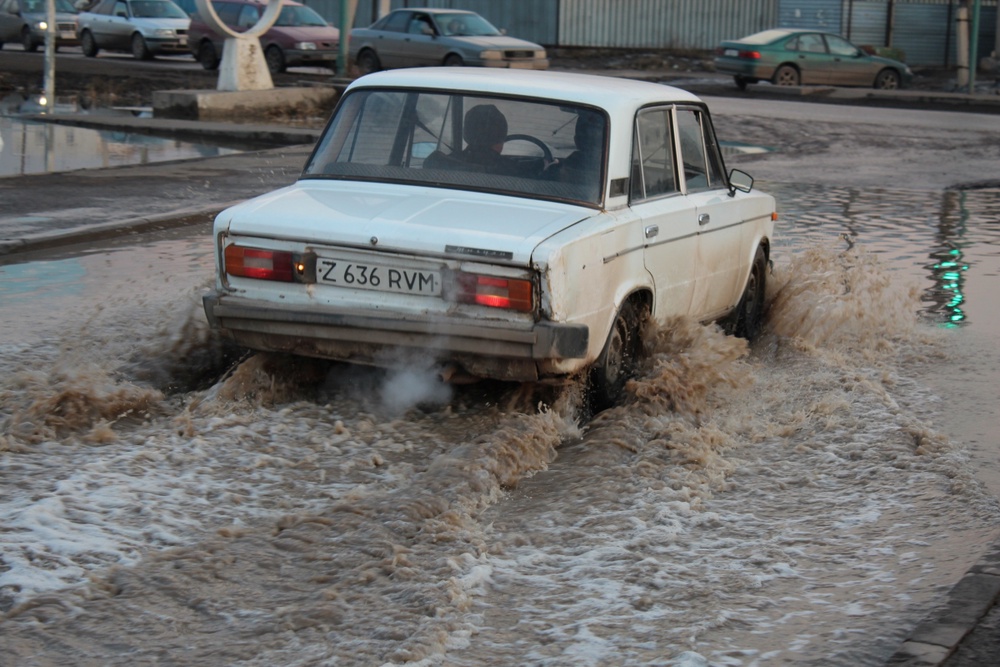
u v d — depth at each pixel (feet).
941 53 168.14
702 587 15.52
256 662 13.32
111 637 13.76
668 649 13.85
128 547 16.16
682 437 20.89
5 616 14.10
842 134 83.10
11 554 15.67
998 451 21.29
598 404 22.54
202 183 52.01
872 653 13.80
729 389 24.11
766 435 21.79
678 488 19.04
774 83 121.90
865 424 22.41
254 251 21.45
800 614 14.82
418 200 22.15
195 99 83.92
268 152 63.82
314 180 23.52
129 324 27.96
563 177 22.29
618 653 13.75
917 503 18.66
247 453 19.89
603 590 15.37
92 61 122.42
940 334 30.04
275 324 21.31
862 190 58.03
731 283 27.68
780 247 41.29
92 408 21.18
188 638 13.80
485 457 19.15
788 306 30.14
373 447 20.47
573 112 22.90
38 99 91.30
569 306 20.25
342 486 18.79
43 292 31.55
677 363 23.02
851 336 29.25
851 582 15.78
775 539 17.17
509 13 165.17
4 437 19.72
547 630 14.29
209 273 34.88
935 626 14.25
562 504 18.33
